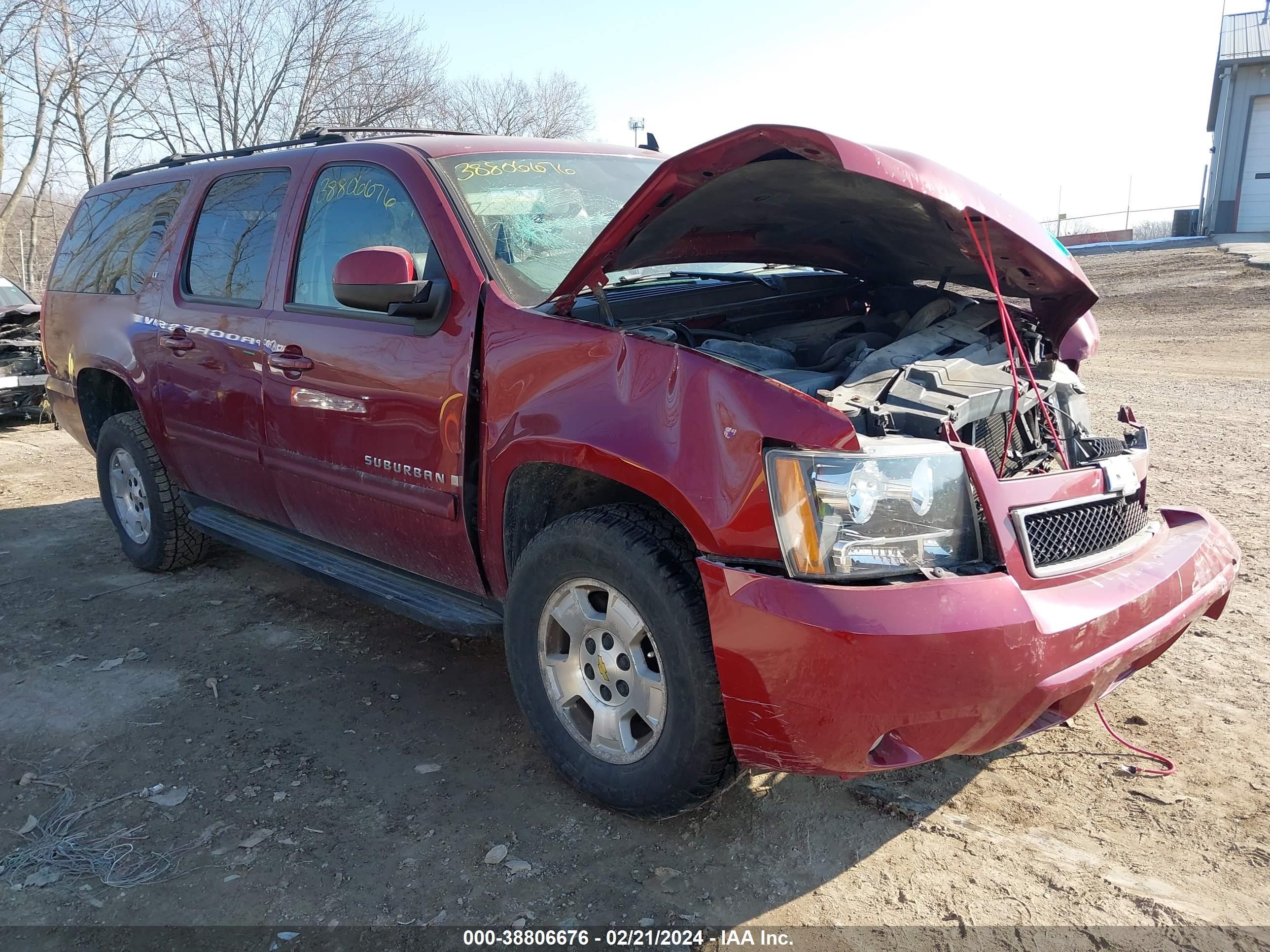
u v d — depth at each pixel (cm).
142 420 503
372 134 446
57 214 2617
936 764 319
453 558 336
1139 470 314
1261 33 2673
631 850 276
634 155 432
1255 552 509
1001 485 251
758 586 237
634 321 324
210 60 2191
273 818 295
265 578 518
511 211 347
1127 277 2255
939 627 223
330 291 374
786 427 236
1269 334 1525
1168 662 384
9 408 1003
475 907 254
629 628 275
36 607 478
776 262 389
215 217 449
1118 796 296
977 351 325
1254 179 2705
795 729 236
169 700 376
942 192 278
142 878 267
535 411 290
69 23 1938
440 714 361
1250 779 302
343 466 364
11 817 299
